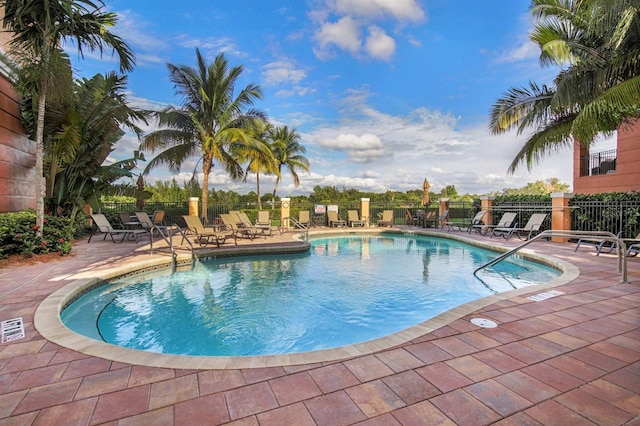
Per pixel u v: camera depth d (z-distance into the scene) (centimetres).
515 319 353
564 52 752
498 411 198
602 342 296
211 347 379
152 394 215
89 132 1030
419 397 212
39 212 725
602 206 958
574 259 712
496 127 976
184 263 764
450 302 532
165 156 1536
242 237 1162
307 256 941
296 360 262
